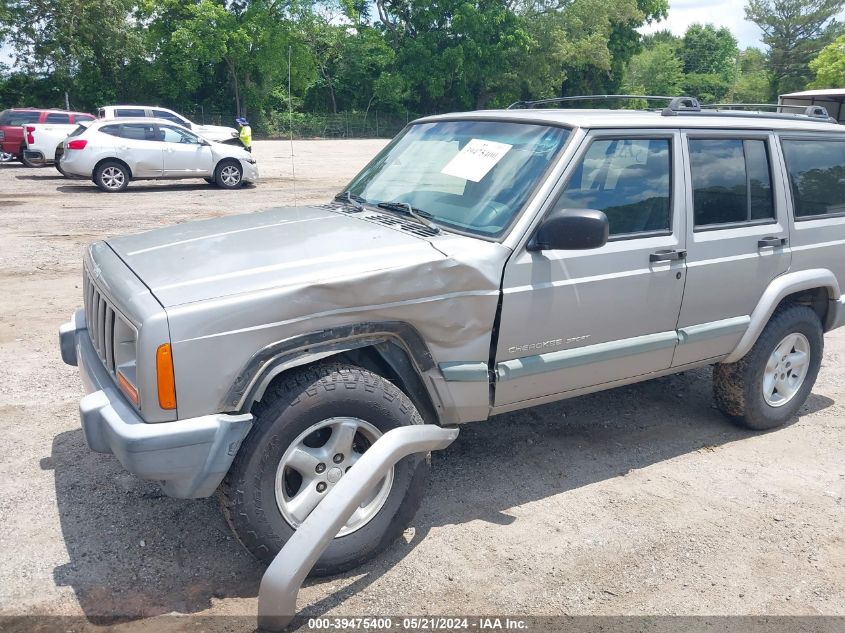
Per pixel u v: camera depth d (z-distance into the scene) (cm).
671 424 529
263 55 5044
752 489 439
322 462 328
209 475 298
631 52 6962
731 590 344
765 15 7894
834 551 378
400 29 6147
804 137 512
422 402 369
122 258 358
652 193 425
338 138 5741
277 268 325
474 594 332
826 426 538
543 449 479
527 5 6094
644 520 399
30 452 446
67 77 5144
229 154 1852
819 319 534
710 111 484
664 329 438
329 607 319
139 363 290
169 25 5231
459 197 404
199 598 322
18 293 804
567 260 386
